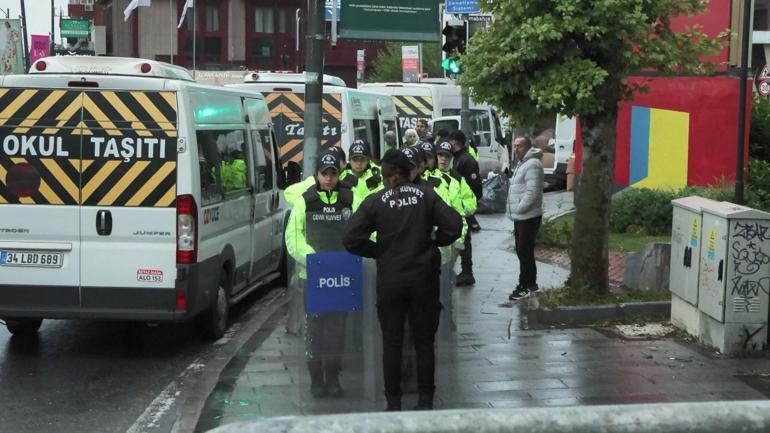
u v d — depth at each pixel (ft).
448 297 22.49
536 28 29.04
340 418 8.64
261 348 28.96
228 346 30.17
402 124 80.12
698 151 55.98
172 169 27.94
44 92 28.17
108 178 28.02
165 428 21.89
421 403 20.95
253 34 200.64
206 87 30.27
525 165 35.06
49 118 28.12
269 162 37.93
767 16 109.29
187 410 22.65
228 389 24.20
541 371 25.13
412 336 21.75
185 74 31.45
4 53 134.31
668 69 31.01
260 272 36.94
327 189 21.98
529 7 29.89
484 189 68.80
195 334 31.81
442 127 79.10
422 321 20.71
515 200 35.17
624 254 44.60
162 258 27.99
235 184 32.68
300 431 8.46
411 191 20.56
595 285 32.27
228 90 32.83
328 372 22.03
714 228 26.55
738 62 57.67
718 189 49.73
